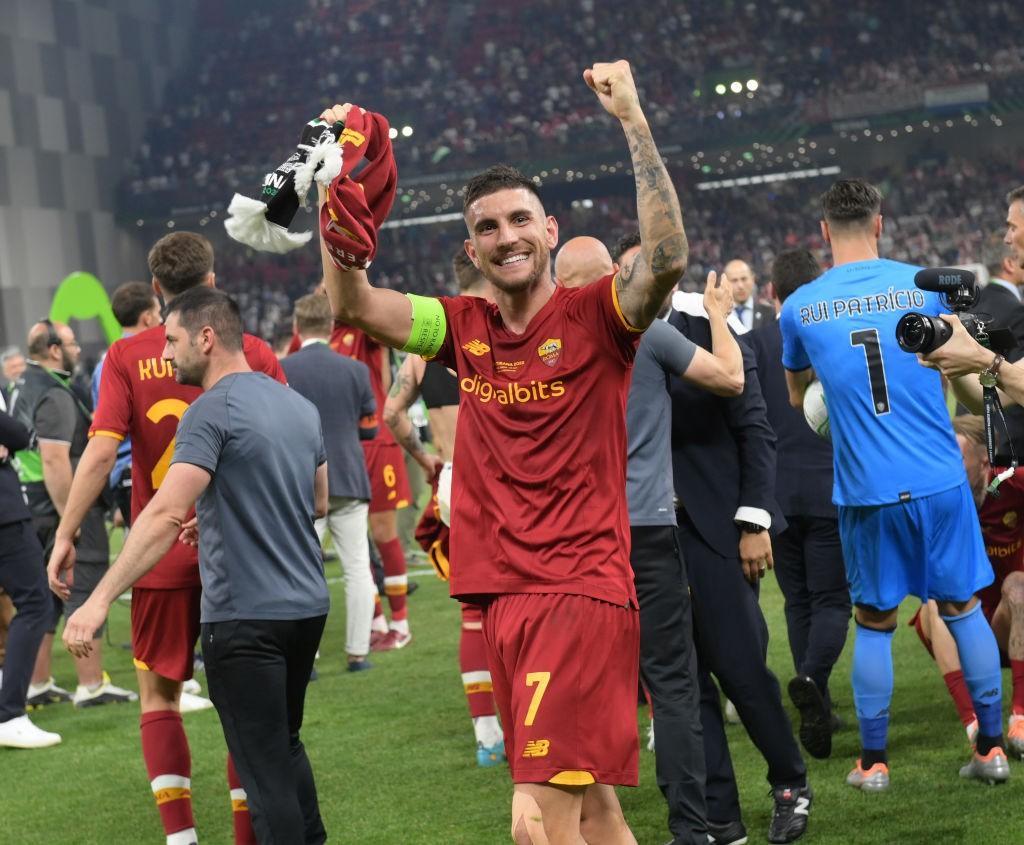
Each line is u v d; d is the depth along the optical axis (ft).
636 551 10.49
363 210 7.64
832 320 11.73
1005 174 101.50
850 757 13.50
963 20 102.63
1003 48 100.78
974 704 12.10
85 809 13.80
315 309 19.54
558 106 108.99
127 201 108.27
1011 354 12.74
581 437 7.77
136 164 112.37
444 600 26.11
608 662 7.73
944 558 11.64
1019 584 13.29
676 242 7.27
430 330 8.17
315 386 19.19
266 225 7.75
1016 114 96.32
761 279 100.42
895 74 100.42
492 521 7.96
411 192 104.63
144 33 115.55
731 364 10.57
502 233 7.73
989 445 9.42
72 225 104.78
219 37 122.83
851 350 11.59
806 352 12.14
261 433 9.67
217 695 9.62
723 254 105.50
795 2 108.17
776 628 20.89
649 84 107.96
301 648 9.91
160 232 111.65
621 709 7.79
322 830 10.35
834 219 12.01
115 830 13.01
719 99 106.22
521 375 7.85
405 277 112.16
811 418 12.46
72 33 106.11
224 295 10.32
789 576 14.83
